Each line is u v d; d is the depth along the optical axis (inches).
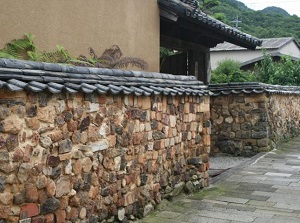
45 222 132.0
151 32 280.8
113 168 167.5
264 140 383.2
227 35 347.6
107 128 162.7
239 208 209.3
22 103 121.0
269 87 394.9
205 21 299.4
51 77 133.0
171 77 221.3
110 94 162.7
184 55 398.6
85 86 144.5
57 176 136.3
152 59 282.7
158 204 204.4
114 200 169.6
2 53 160.1
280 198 228.8
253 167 319.6
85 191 151.4
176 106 218.5
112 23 243.9
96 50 232.7
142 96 186.2
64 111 138.8
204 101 246.7
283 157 360.8
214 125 398.0
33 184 126.4
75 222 146.2
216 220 189.6
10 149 117.5
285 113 468.4
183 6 278.8
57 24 207.0
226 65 741.9
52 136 133.4
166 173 211.8
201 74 405.4
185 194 230.7
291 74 673.6
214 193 238.7
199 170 245.0
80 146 147.4
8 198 118.4
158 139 201.9
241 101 388.2
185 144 230.2
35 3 194.7
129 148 178.5
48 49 201.6
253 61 879.7
